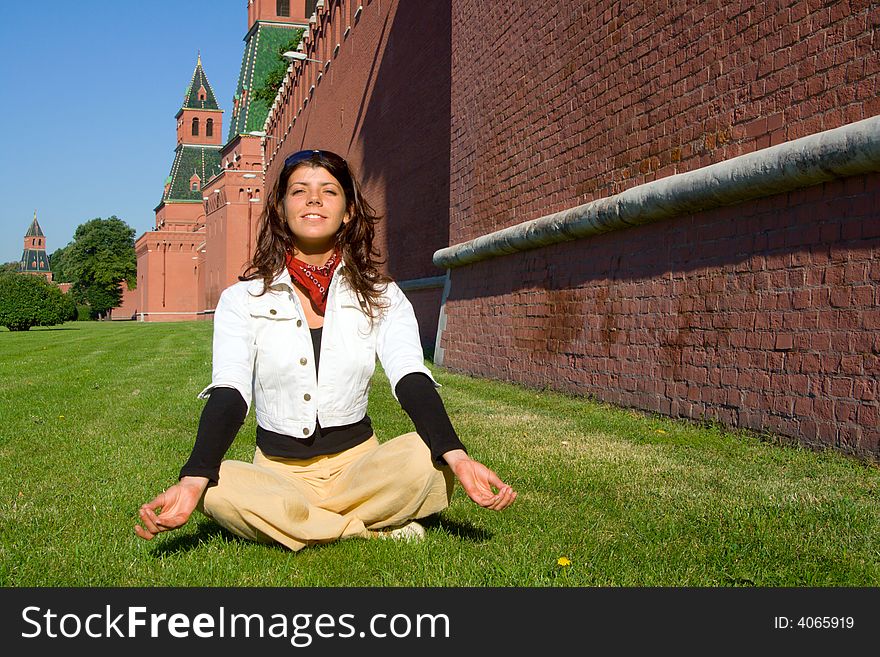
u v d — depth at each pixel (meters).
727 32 5.96
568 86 8.56
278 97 47.34
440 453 2.67
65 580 2.68
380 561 2.77
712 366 6.00
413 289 18.50
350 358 2.96
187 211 98.94
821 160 4.77
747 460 4.78
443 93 16.59
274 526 2.84
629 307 7.24
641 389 7.00
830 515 3.41
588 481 4.16
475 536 3.12
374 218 3.04
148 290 84.31
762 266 5.50
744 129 5.77
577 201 8.38
